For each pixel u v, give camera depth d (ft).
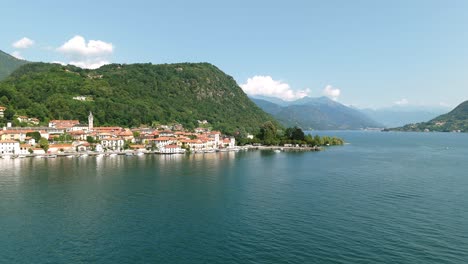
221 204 358.23
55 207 346.33
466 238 262.06
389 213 324.60
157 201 370.73
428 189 431.43
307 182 479.41
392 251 239.09
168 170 597.52
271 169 614.34
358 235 268.21
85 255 236.84
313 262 224.12
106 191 417.69
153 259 230.89
